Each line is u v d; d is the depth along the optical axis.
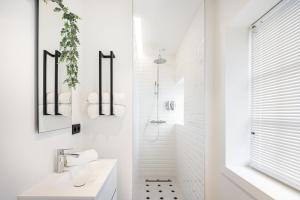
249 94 1.71
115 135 1.96
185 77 2.48
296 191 1.15
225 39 1.72
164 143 2.67
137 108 2.60
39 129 1.18
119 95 1.90
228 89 1.71
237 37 1.72
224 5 1.76
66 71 1.58
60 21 1.50
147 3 2.05
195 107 2.25
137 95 2.62
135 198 2.19
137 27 2.34
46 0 1.26
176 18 2.21
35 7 1.16
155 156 2.64
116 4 2.02
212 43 2.00
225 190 1.70
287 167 1.26
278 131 1.36
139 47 2.60
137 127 2.59
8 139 0.94
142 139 2.64
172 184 2.60
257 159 1.60
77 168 1.49
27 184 1.09
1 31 0.89
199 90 2.15
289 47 1.27
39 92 1.19
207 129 1.97
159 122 2.66
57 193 1.05
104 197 1.26
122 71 1.99
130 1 2.02
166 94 2.67
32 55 1.13
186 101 2.51
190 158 2.37
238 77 1.71
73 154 1.50
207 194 1.95
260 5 1.36
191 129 2.35
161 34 2.46
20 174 1.03
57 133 1.46
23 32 1.05
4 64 0.91
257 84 1.63
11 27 0.96
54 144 1.42
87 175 1.36
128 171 1.96
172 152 2.68
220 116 1.83
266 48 1.51
